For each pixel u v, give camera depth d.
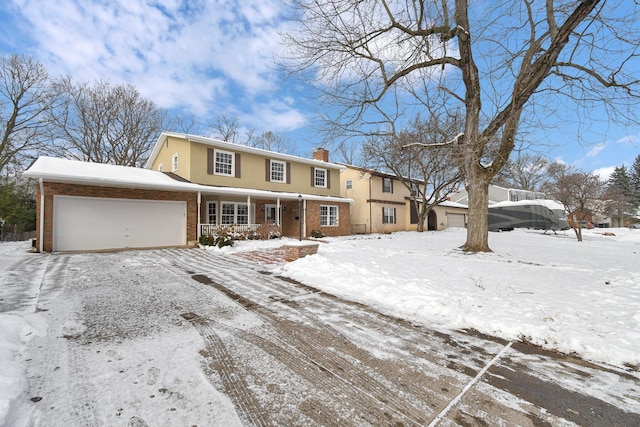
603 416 2.16
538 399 2.37
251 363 2.88
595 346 3.13
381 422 2.08
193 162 14.31
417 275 6.41
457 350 3.22
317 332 3.65
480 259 8.66
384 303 4.80
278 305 4.68
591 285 5.54
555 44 6.87
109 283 5.88
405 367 2.85
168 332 3.56
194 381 2.54
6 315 3.66
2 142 19.70
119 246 11.17
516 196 31.77
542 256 9.54
